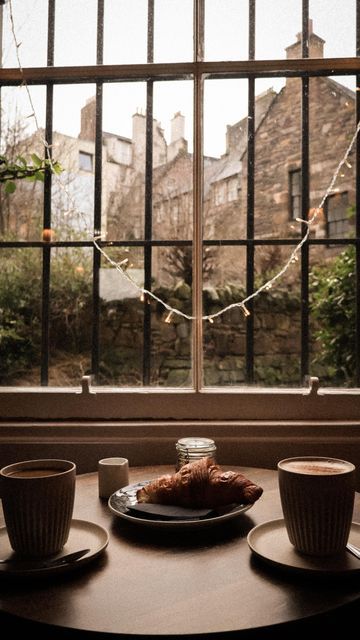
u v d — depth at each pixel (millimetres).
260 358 4301
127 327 2906
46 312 1530
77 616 556
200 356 1395
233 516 807
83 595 605
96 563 695
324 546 671
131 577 653
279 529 783
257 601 585
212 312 3404
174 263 3090
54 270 2096
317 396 1360
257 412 1361
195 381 1386
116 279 2941
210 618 549
